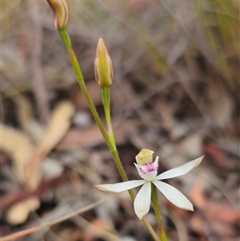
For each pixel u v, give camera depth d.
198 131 0.32
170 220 0.27
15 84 0.34
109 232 0.25
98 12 0.39
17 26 0.38
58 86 0.35
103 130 0.13
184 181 0.29
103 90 0.14
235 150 0.31
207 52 0.34
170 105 0.34
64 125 0.32
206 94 0.35
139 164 0.13
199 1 0.34
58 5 0.13
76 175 0.28
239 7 0.33
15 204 0.26
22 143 0.30
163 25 0.37
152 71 0.36
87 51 0.37
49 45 0.38
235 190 0.29
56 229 0.26
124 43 0.37
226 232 0.26
